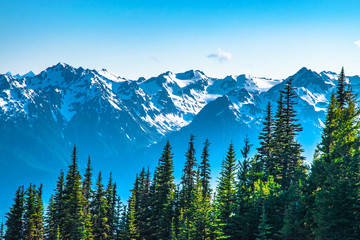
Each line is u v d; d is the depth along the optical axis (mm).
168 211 65750
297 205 42688
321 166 42219
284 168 53562
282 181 53500
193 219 53625
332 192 37781
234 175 56375
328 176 40594
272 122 57094
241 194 52406
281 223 46656
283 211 48188
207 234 49812
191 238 50875
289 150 53281
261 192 49000
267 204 47688
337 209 37344
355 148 40688
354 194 37031
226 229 51750
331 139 43906
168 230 64750
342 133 42531
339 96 48906
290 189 47844
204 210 50625
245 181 54750
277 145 54469
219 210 52531
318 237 38094
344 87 48906
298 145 53750
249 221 48875
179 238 54469
